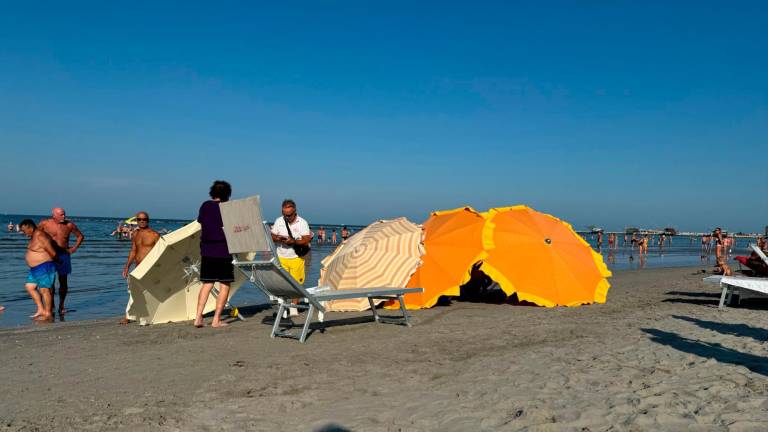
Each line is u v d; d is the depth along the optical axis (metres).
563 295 10.05
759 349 5.93
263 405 4.04
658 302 10.74
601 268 11.13
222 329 7.47
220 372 5.07
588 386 4.35
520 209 11.23
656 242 77.19
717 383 4.35
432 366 5.21
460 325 7.78
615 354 5.59
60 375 5.05
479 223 10.45
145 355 5.85
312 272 21.02
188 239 7.91
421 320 8.27
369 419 3.69
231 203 6.56
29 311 10.62
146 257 7.68
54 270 9.81
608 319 8.28
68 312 10.81
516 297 11.16
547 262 10.18
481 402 3.99
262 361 5.49
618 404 3.83
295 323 7.95
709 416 3.57
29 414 3.91
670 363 5.13
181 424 3.66
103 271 19.28
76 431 3.54
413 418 3.68
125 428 3.59
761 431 3.29
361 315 8.80
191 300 8.52
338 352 5.89
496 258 10.02
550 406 3.82
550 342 6.42
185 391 4.46
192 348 6.18
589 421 3.51
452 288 9.74
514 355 5.63
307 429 3.52
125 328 7.87
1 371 5.24
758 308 9.75
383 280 9.32
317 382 4.68
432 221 11.14
